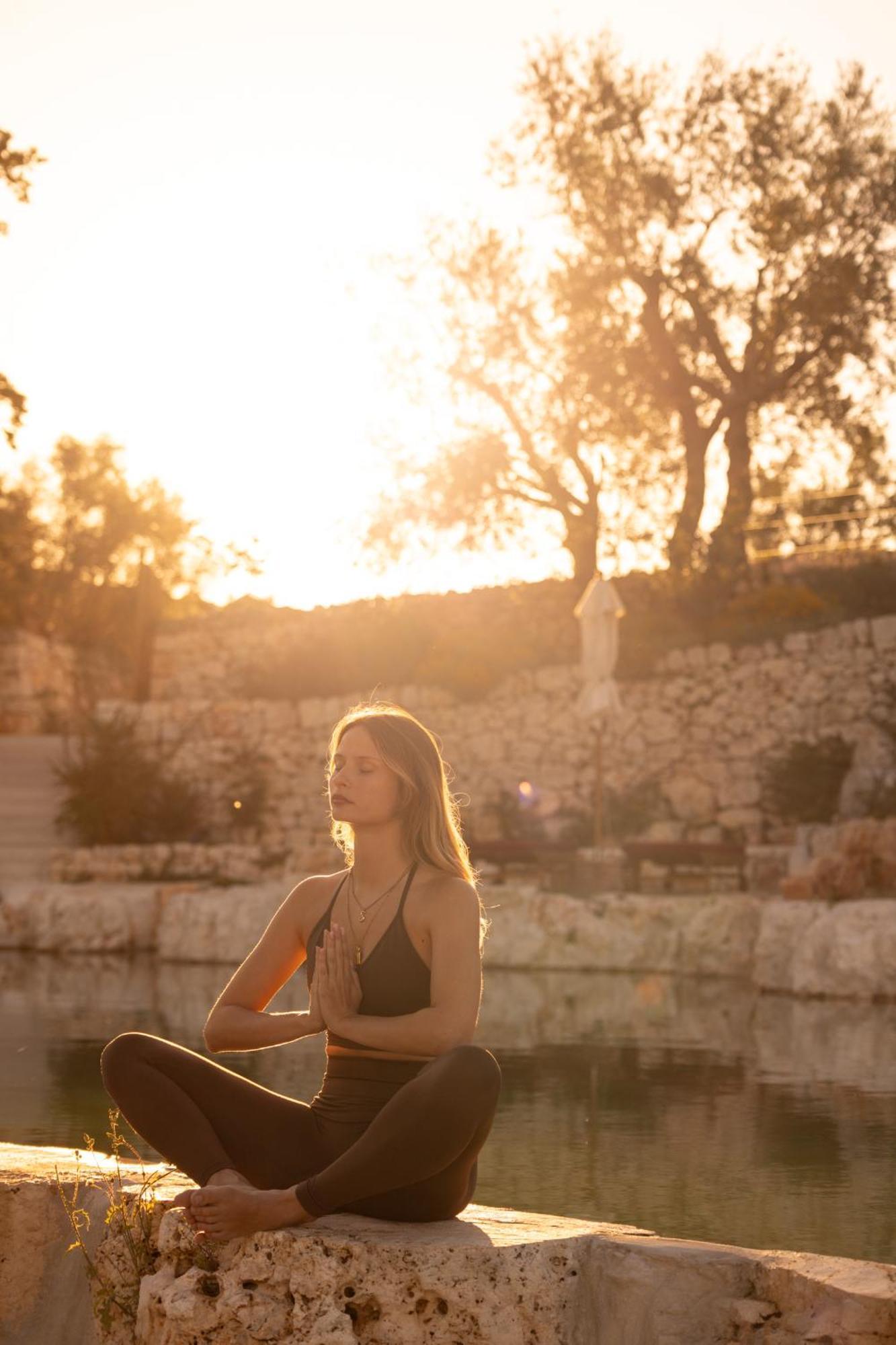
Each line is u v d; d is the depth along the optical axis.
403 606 26.70
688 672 22.39
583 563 25.50
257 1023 3.35
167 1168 3.72
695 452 24.98
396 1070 3.22
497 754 23.23
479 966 3.23
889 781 18.64
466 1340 2.93
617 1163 5.50
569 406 25.53
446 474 25.52
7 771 24.20
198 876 19.16
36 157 7.40
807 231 24.20
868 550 25.30
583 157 24.67
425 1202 3.15
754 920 13.92
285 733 24.06
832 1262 2.92
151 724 24.64
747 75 24.86
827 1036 9.30
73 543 32.47
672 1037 9.26
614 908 14.47
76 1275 3.48
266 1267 3.01
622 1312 2.99
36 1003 10.85
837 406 25.27
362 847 3.38
